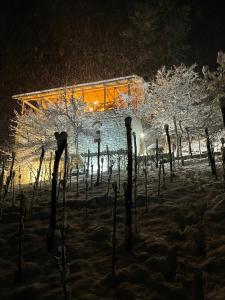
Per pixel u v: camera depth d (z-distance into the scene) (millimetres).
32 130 15945
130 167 5551
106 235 5496
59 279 4531
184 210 5938
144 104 17281
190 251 4777
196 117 15938
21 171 17844
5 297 4328
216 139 14797
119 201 6926
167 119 16391
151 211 6254
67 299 4078
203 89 16047
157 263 4562
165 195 7062
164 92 16578
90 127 17766
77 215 6566
